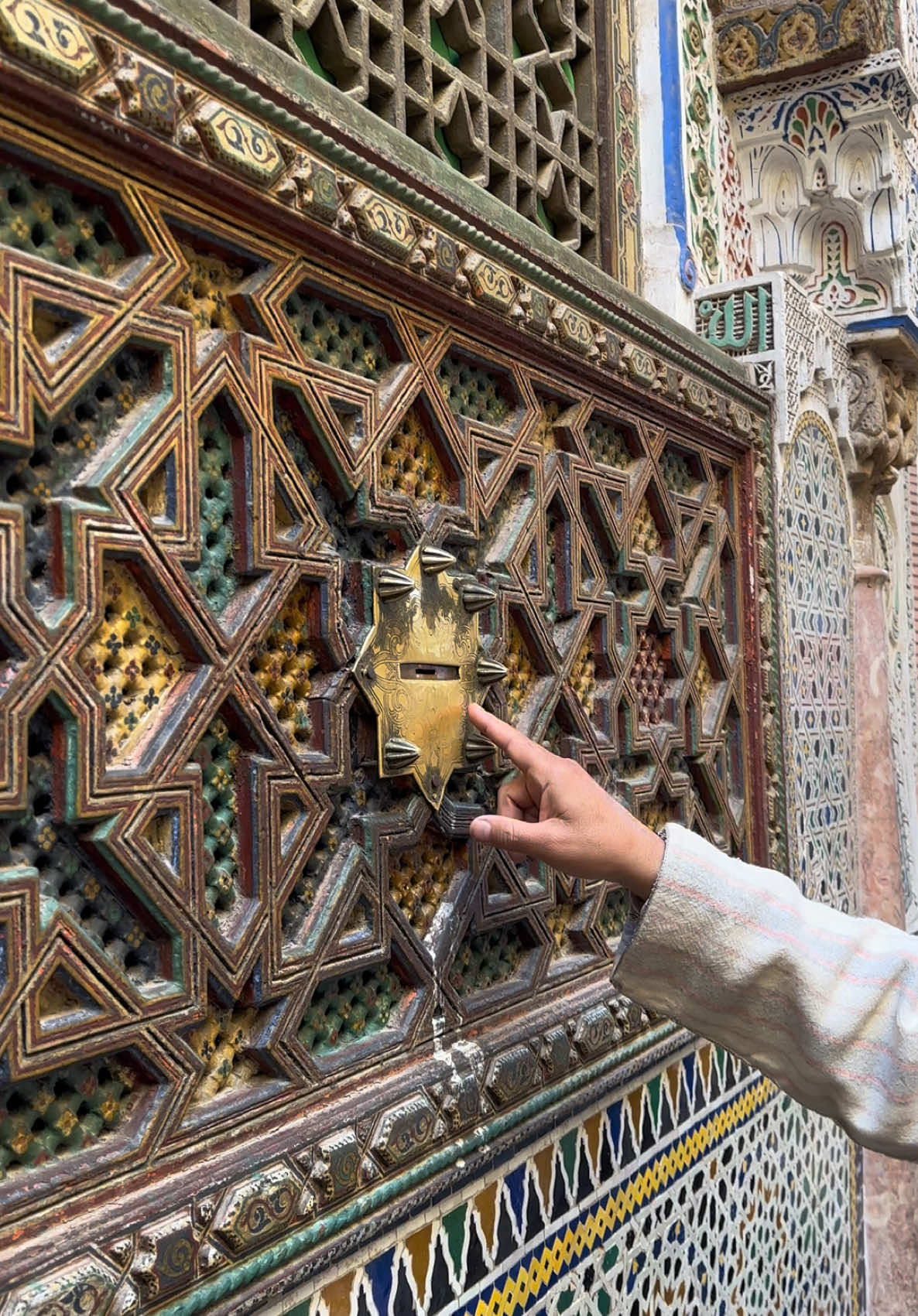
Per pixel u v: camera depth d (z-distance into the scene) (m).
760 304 1.85
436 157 1.04
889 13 2.02
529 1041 1.15
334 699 0.92
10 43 0.62
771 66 1.99
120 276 0.74
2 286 0.64
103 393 0.74
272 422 0.85
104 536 0.70
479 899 1.12
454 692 1.07
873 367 2.21
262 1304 0.81
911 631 3.09
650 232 1.81
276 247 0.86
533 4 1.49
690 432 1.60
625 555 1.40
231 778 0.84
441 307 1.05
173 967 0.76
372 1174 0.92
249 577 0.84
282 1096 0.86
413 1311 1.00
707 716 1.64
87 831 0.70
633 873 0.84
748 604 1.77
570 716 1.28
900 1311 2.37
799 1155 2.06
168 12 0.73
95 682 0.72
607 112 1.68
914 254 2.21
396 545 1.02
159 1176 0.75
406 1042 1.00
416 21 1.22
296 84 0.85
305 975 0.88
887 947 0.80
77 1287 0.65
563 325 1.22
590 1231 1.32
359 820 0.96
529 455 1.21
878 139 2.02
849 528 2.25
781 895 0.82
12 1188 0.66
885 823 2.42
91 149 0.70
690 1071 1.63
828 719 2.09
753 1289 1.82
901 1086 0.76
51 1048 0.67
